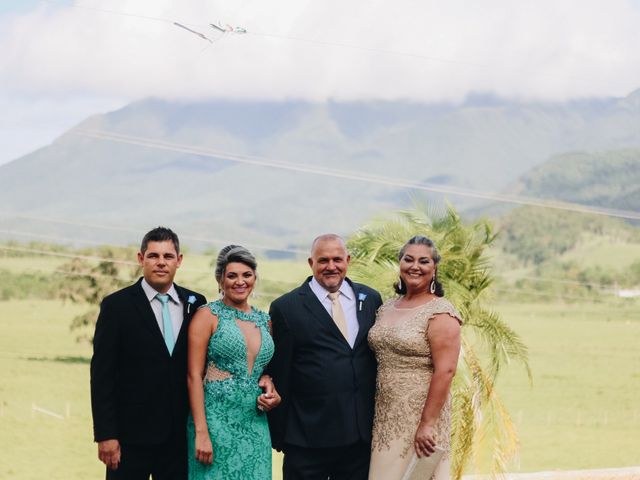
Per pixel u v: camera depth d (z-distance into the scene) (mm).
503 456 10742
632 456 33250
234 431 6207
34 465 29453
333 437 6422
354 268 10695
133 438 6062
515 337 11375
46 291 59562
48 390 42688
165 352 6094
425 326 6379
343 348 6484
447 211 11570
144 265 6125
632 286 101375
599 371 52906
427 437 6301
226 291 6273
